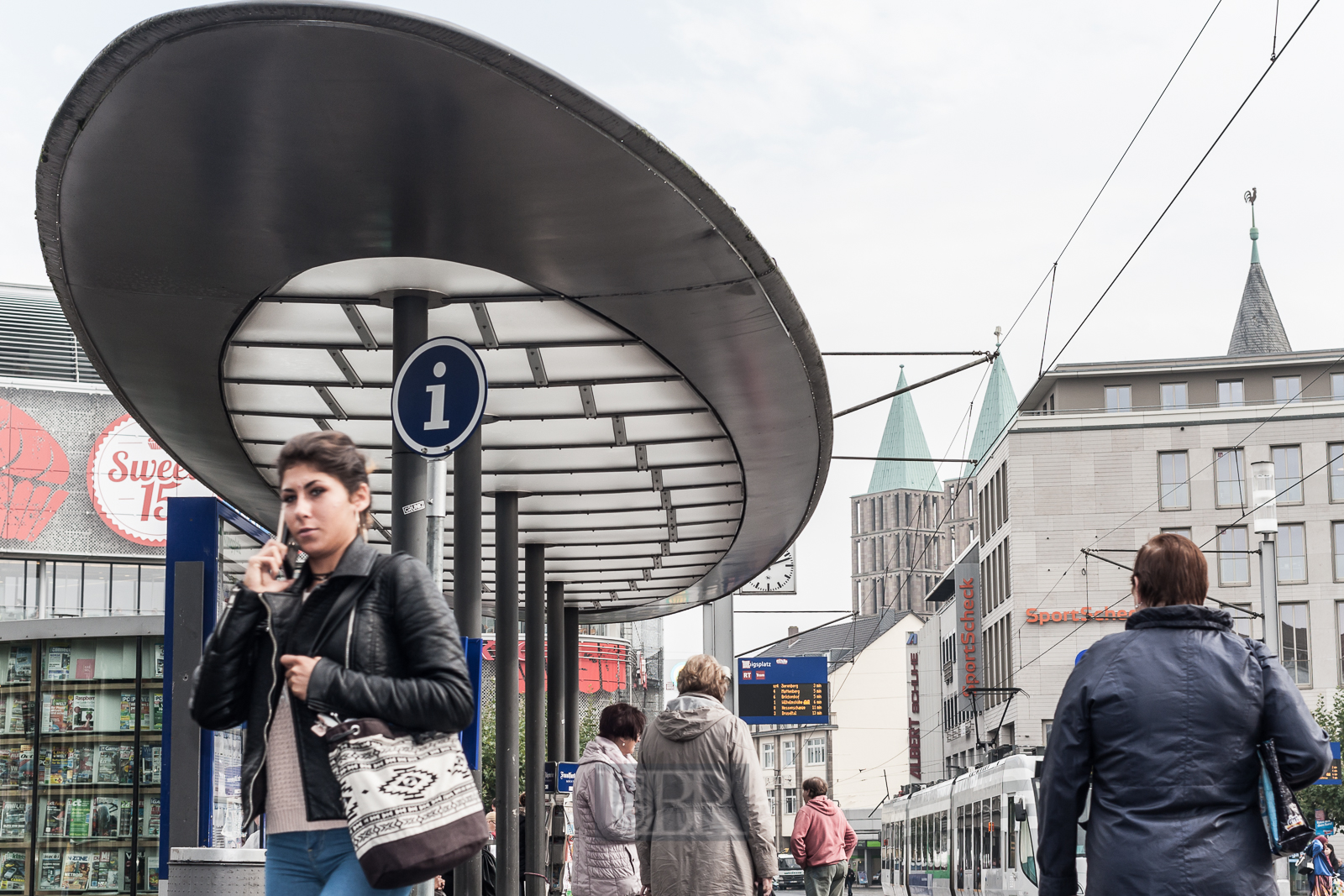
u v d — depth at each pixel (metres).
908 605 181.00
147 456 35.69
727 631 29.47
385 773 3.45
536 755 23.33
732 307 10.86
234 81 7.56
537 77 7.67
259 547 9.88
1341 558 74.69
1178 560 4.81
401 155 8.38
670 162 8.62
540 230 9.52
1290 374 80.50
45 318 36.50
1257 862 4.49
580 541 22.97
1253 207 112.06
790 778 129.38
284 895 3.59
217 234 9.43
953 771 92.62
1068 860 4.73
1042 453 78.25
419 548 10.54
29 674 11.37
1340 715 60.38
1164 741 4.55
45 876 11.15
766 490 17.73
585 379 13.69
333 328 11.98
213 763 8.66
